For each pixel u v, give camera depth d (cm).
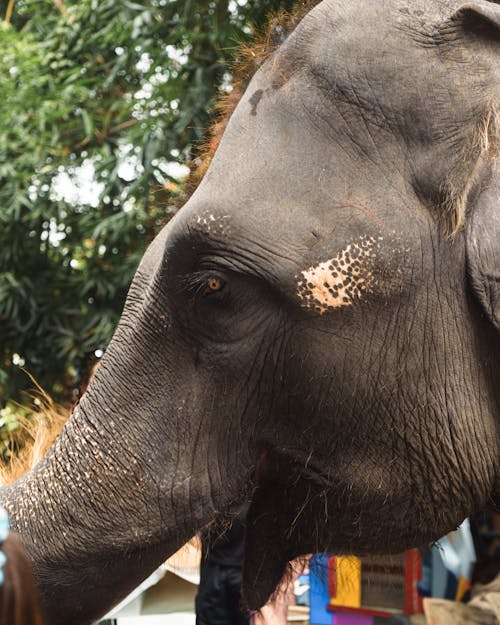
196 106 567
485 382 211
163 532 212
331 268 203
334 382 208
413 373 208
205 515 214
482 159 203
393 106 205
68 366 702
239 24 536
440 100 204
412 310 206
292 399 212
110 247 688
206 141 252
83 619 213
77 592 211
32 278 721
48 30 748
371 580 412
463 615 396
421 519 218
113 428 214
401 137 206
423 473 214
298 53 213
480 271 200
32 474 218
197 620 329
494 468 216
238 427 214
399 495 216
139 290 224
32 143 686
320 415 212
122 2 616
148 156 579
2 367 716
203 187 212
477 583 450
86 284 673
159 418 213
